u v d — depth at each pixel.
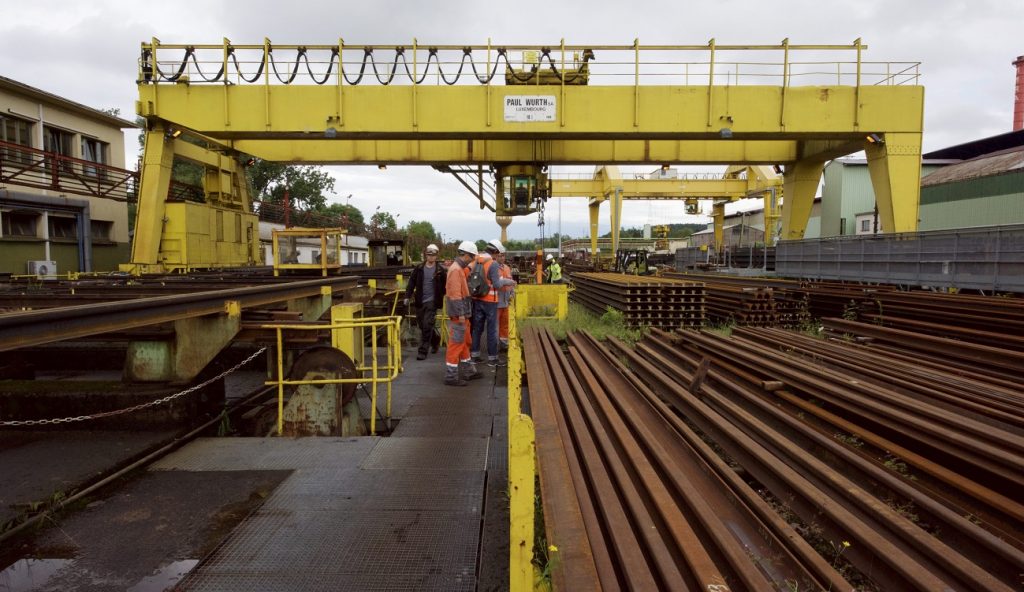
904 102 16.80
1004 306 7.91
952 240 12.14
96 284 8.98
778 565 2.53
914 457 3.57
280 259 11.23
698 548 2.28
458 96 16.80
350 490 3.88
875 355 6.37
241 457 4.50
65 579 2.81
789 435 4.45
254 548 3.10
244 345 8.23
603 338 9.11
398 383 7.32
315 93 16.62
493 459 4.50
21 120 20.14
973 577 2.26
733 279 17.02
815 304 11.82
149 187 16.47
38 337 2.91
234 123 16.53
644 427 3.85
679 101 16.91
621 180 37.22
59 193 20.30
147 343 5.05
